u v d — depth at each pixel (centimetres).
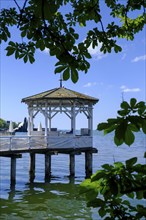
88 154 2333
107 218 207
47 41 273
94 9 325
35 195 1662
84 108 2294
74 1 339
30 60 292
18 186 1912
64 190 1806
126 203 212
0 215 1256
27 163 3450
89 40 330
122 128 168
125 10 376
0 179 2180
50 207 1404
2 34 321
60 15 302
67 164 3291
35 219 1211
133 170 188
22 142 2008
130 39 446
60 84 2333
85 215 1269
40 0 203
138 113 171
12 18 322
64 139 2195
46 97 2144
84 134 2322
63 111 2245
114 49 347
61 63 234
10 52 288
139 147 6394
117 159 3731
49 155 2200
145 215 205
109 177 189
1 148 1880
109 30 362
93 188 194
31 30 276
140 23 436
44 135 2225
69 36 263
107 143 8281
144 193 187
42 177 2280
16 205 1438
